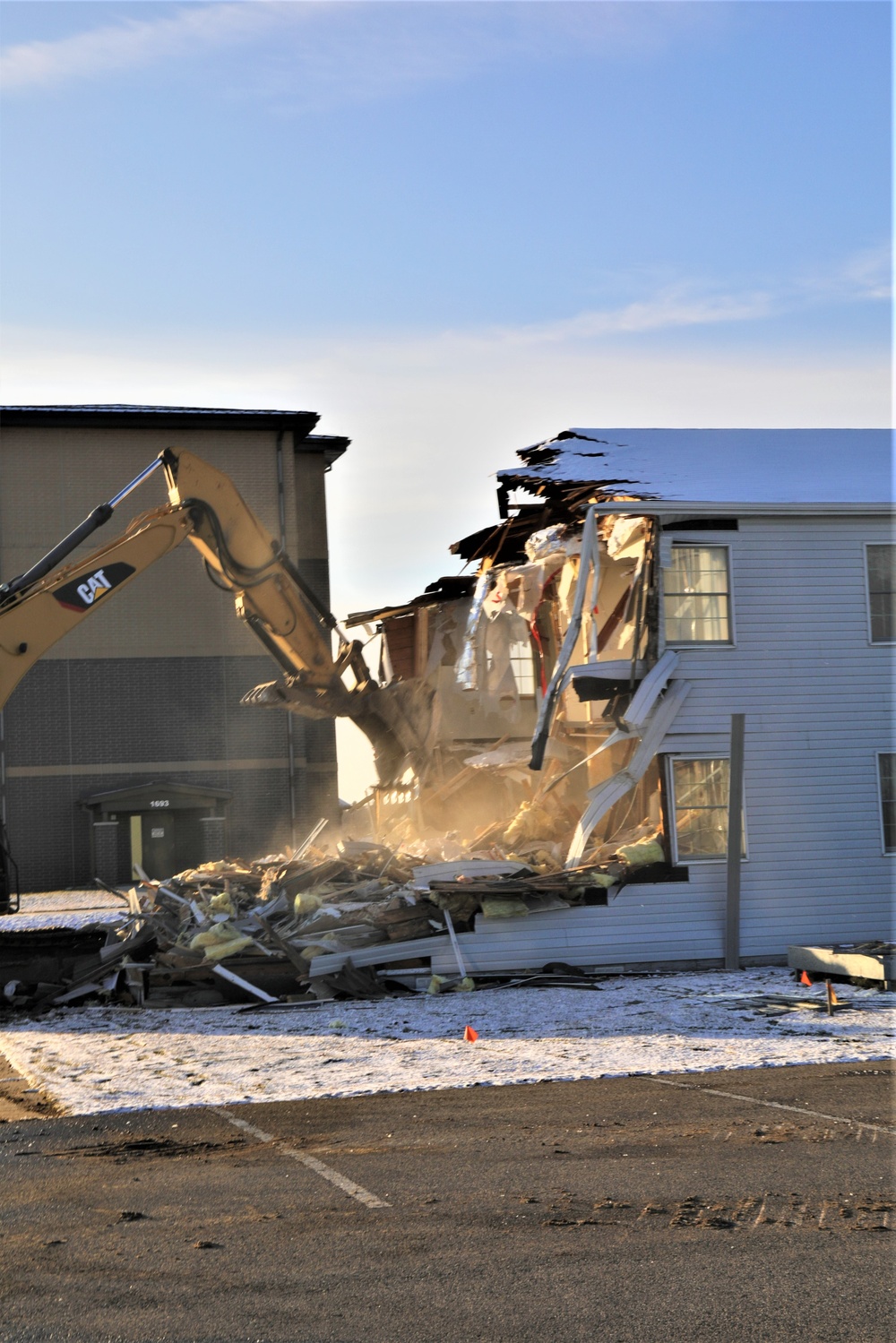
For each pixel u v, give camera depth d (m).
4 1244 11.52
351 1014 25.72
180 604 63.94
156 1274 10.56
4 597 27.30
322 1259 10.86
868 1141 14.50
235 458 65.31
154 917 30.38
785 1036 21.72
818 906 31.52
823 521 32.62
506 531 40.38
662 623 31.67
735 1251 10.87
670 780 31.17
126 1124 16.62
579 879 29.67
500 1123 16.05
